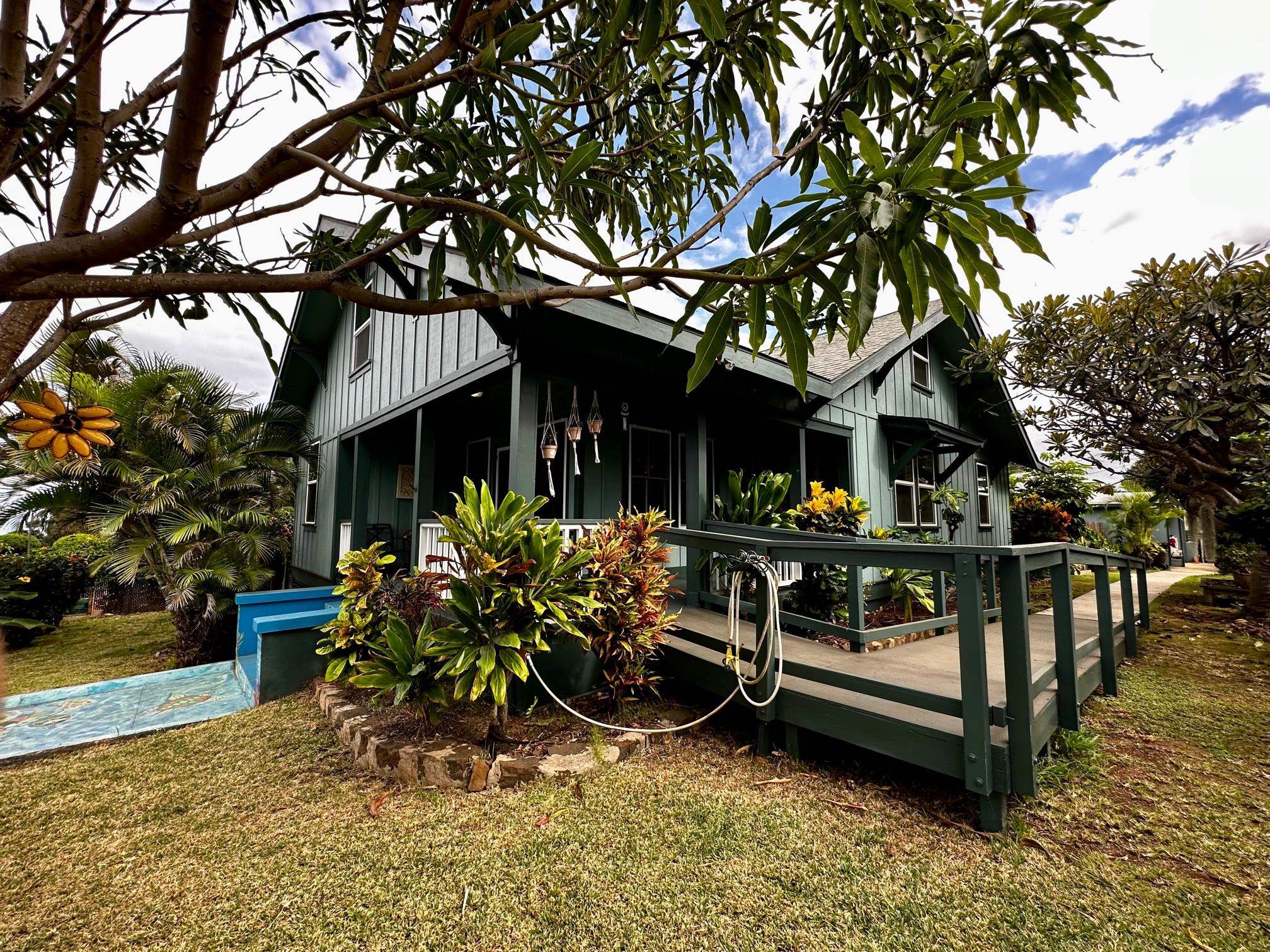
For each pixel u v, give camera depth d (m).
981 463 11.57
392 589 3.63
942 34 1.65
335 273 1.19
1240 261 5.39
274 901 1.93
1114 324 6.12
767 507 5.59
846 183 1.09
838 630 3.75
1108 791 2.60
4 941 1.77
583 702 3.66
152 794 2.75
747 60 1.92
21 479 6.66
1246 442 6.24
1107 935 1.72
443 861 2.14
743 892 1.93
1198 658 4.95
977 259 1.10
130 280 0.98
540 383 5.07
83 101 1.03
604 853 2.16
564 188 1.42
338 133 1.36
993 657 3.78
